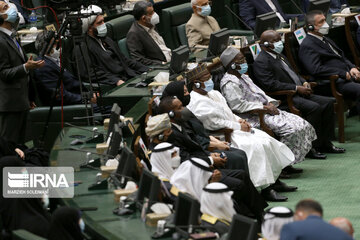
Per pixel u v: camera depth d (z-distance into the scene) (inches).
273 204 842.8
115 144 645.9
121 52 1074.7
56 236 509.7
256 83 1019.3
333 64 1095.6
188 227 515.5
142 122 804.0
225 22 1369.3
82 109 889.5
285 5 1449.3
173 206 589.3
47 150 894.4
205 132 814.5
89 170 636.7
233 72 944.9
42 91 917.8
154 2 1328.7
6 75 858.1
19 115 888.3
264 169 844.0
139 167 641.0
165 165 642.2
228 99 935.7
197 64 963.3
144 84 917.8
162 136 713.6
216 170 680.4
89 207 555.2
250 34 1259.8
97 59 1021.2
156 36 1144.8
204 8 1181.1
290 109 1010.7
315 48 1091.3
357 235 745.6
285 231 414.3
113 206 559.5
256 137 869.8
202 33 1189.7
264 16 1112.8
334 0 1434.5
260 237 585.6
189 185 606.5
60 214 510.0
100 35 1024.2
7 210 606.5
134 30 1112.8
